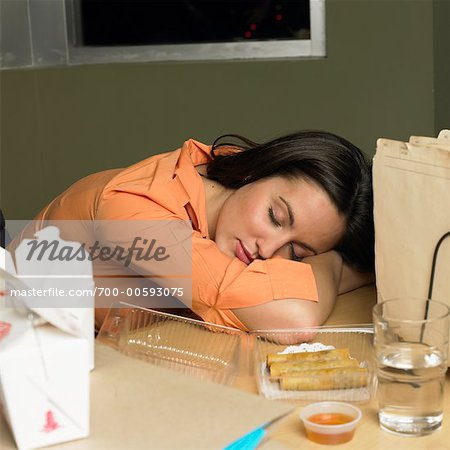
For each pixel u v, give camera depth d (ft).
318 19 11.62
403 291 3.85
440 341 3.18
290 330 4.10
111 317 4.03
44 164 12.16
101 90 11.92
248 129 11.74
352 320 4.77
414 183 3.66
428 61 11.09
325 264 5.11
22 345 2.78
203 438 2.79
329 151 5.00
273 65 11.53
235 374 3.76
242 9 11.88
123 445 2.78
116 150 12.05
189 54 12.05
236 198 5.08
